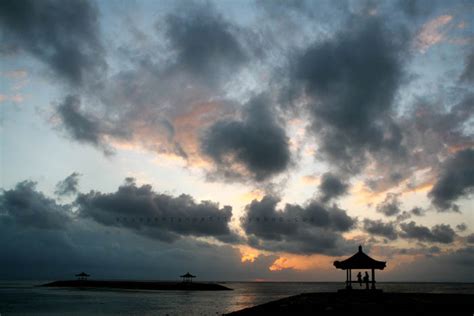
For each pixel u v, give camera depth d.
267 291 148.62
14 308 57.12
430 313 23.34
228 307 60.28
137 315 47.03
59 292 114.62
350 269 39.22
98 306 61.28
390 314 23.03
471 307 26.11
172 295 102.81
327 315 23.19
